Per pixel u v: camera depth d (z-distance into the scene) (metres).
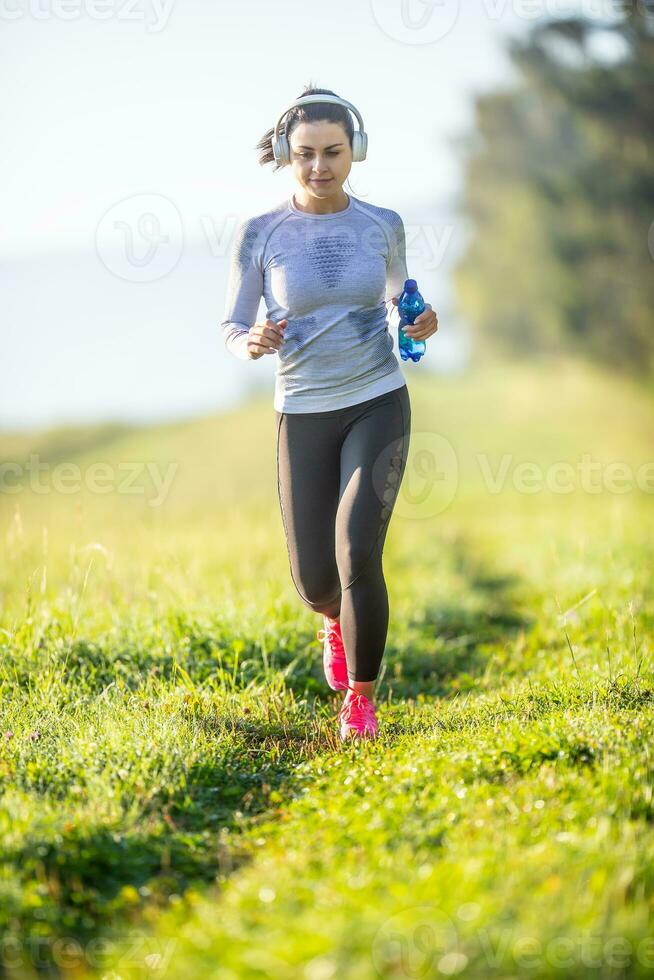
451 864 7.53
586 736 10.15
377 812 8.83
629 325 91.75
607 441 73.19
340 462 11.16
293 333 10.89
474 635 17.47
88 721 11.61
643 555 20.61
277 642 14.86
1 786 9.57
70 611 15.29
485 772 9.70
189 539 22.16
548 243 99.12
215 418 109.06
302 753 11.32
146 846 8.84
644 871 7.43
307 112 10.50
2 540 22.02
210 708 12.32
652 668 13.00
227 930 7.07
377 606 10.77
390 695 13.72
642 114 83.62
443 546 26.88
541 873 7.36
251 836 9.16
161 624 14.89
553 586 19.66
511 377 109.19
